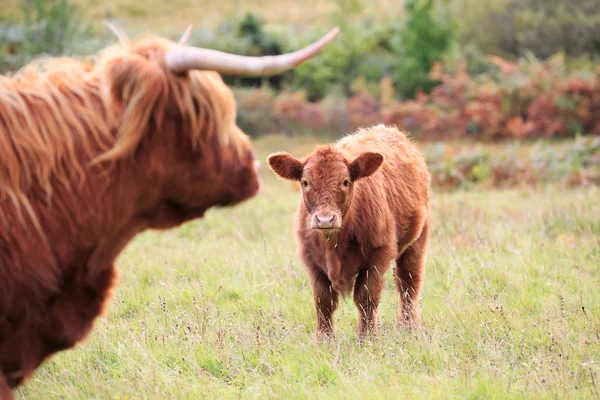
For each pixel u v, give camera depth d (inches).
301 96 2135.8
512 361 357.1
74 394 335.9
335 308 434.6
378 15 2960.1
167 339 401.1
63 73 244.5
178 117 235.3
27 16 1686.8
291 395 327.9
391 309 487.8
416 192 489.7
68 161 233.9
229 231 766.5
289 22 3043.8
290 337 405.7
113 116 234.1
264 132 2001.7
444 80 2015.3
